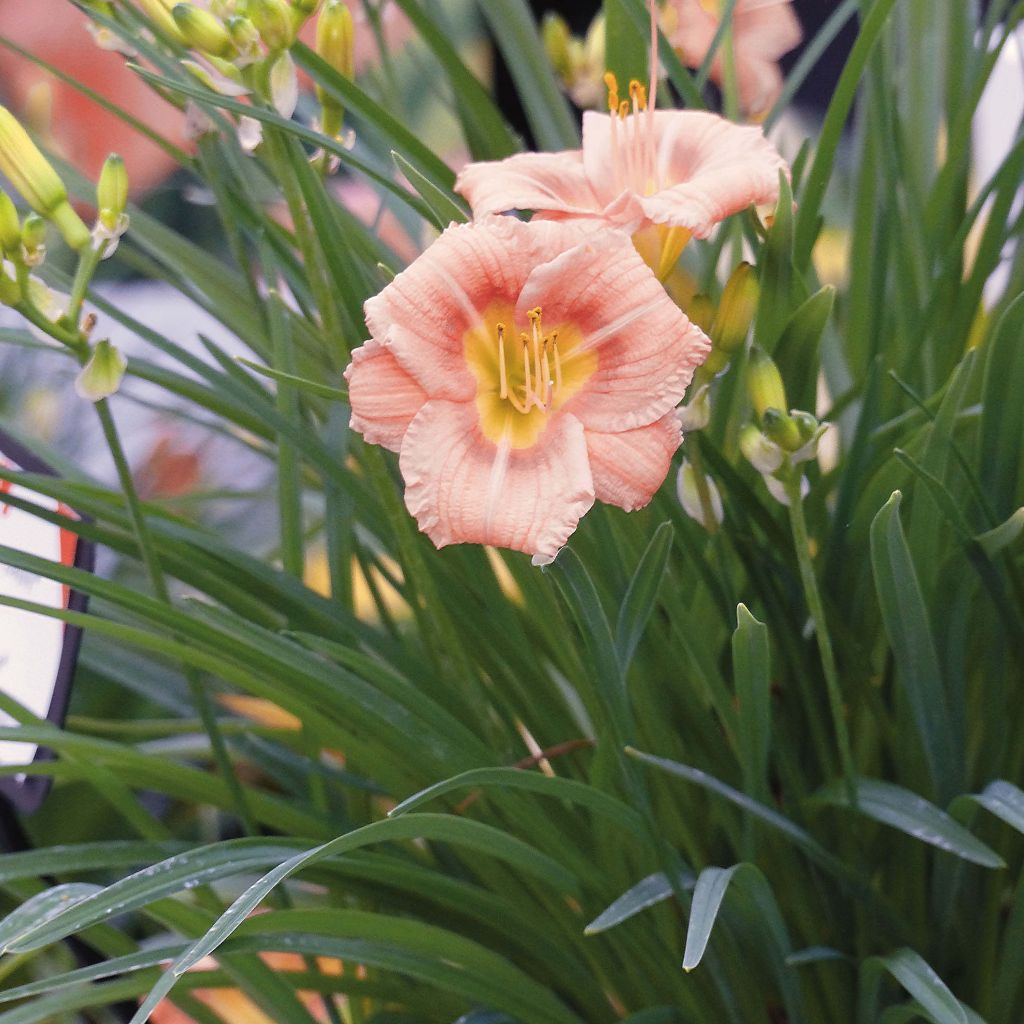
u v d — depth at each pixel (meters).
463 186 0.66
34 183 0.62
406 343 0.61
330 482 0.74
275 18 0.63
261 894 0.58
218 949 0.63
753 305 0.64
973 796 0.65
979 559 0.66
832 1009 0.71
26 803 0.69
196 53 0.66
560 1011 0.68
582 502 0.61
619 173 0.67
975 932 0.71
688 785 0.73
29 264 0.62
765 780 0.68
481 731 0.73
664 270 0.66
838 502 0.70
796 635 0.70
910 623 0.65
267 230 0.74
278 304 0.73
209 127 0.71
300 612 0.73
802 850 0.71
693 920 0.61
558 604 0.67
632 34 0.74
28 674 0.70
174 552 0.72
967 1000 0.71
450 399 0.62
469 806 0.72
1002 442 0.68
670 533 0.63
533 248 0.62
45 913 0.62
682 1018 0.70
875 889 0.68
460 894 0.68
